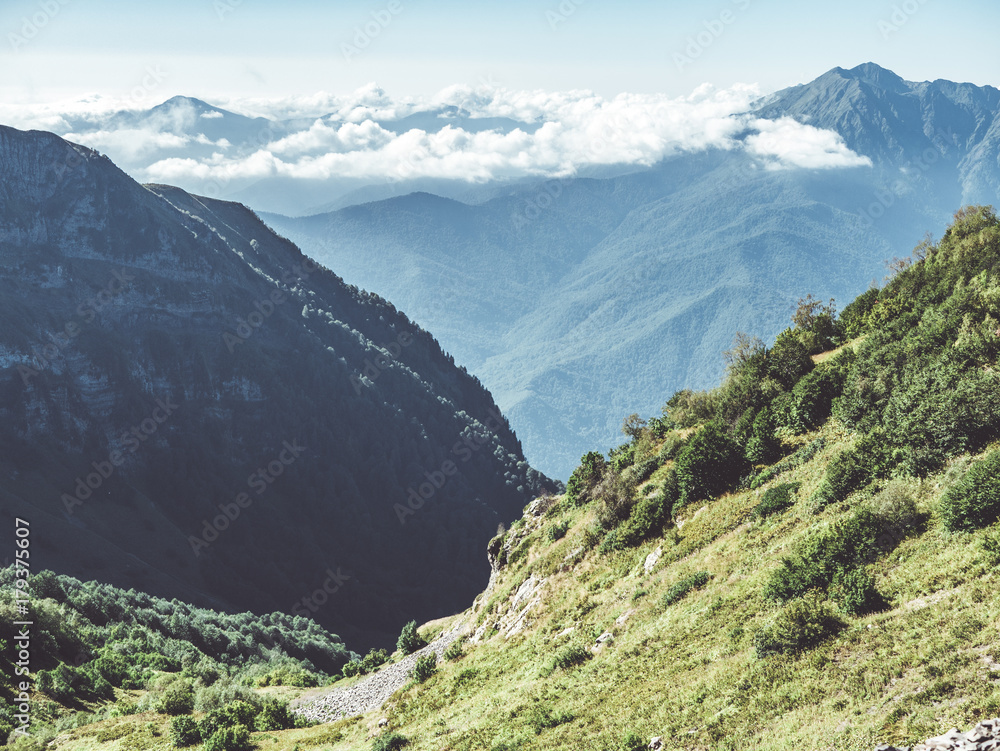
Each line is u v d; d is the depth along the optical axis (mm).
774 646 29328
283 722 54188
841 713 23016
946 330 49906
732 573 40562
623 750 27031
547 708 34531
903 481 37938
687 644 34844
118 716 54125
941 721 20000
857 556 32719
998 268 60781
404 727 42469
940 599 26875
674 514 52344
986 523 29891
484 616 62750
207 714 51250
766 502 45406
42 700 55094
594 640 42750
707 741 25141
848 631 27984
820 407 53312
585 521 62781
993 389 37188
